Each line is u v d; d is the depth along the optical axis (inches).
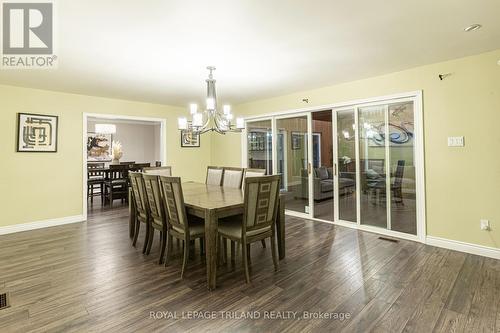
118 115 206.4
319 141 230.7
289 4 78.6
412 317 76.1
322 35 99.3
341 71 142.0
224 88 176.9
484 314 76.7
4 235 156.2
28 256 122.7
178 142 241.1
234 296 88.4
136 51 111.8
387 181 154.5
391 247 132.3
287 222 182.4
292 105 194.2
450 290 90.2
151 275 103.6
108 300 85.8
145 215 129.6
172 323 74.4
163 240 115.6
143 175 121.9
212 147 263.1
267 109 211.8
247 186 96.6
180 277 101.9
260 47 109.6
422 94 135.2
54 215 178.9
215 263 94.5
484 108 118.3
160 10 80.8
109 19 85.8
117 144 308.0
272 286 94.9
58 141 180.4
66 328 72.0
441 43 107.3
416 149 139.6
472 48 113.0
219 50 112.1
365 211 165.2
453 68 126.0
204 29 93.7
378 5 79.7
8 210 162.4
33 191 171.2
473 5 79.9
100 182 249.3
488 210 118.3
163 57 119.1
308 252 126.8
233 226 108.2
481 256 119.3
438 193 132.3
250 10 81.6
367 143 161.8
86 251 128.8
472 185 122.2
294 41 104.3
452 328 71.1
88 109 192.9
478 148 120.2
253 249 132.0
